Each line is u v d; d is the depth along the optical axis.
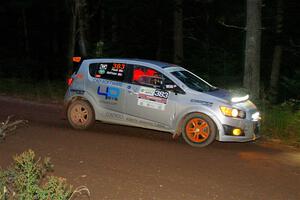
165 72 10.04
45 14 36.62
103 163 7.95
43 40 39.62
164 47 26.92
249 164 8.38
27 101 15.34
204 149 9.35
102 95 10.52
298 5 21.48
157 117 9.98
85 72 10.80
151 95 10.02
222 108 9.41
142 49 27.52
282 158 8.99
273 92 19.14
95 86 10.60
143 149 9.06
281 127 11.17
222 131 9.40
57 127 10.94
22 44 39.09
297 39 23.09
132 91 10.21
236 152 9.27
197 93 9.68
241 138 9.45
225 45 25.03
